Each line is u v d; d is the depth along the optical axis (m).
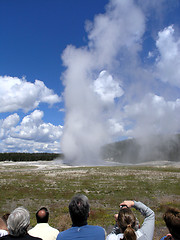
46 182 31.02
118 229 3.73
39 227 4.62
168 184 27.45
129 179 33.25
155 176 36.69
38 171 51.72
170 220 3.02
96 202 18.39
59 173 44.72
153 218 3.67
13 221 3.35
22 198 20.05
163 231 11.01
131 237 2.99
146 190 23.91
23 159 109.69
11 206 17.17
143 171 46.22
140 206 3.83
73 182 30.88
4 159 107.88
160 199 19.52
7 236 3.37
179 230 2.91
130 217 3.40
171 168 53.09
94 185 27.61
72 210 3.50
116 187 25.84
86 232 3.38
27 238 3.34
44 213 4.81
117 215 3.81
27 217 3.49
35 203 18.14
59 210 15.43
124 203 3.87
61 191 23.53
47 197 20.27
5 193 22.08
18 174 43.47
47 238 4.38
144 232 3.32
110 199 19.28
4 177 37.72
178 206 16.31
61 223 11.78
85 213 3.51
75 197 3.65
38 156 116.19
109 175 39.22
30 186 27.19
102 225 11.88
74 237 3.30
